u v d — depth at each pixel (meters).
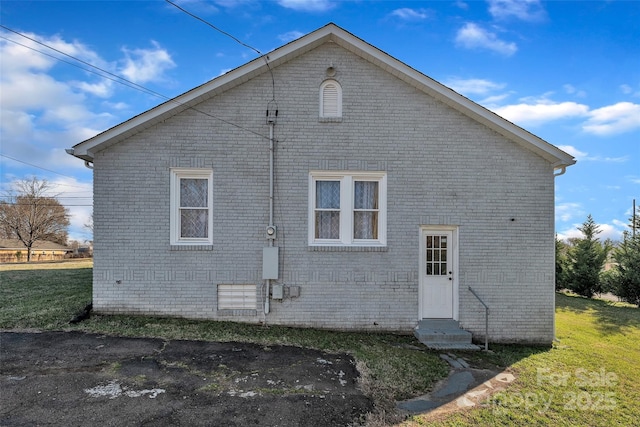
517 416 4.68
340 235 8.09
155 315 7.75
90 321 7.23
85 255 45.62
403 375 5.68
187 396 4.53
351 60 8.12
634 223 15.45
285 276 7.90
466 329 8.05
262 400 4.54
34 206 40.62
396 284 8.02
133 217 7.75
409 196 8.09
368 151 8.07
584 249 16.09
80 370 5.11
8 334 6.36
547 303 8.13
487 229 8.15
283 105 8.01
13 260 39.16
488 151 8.20
